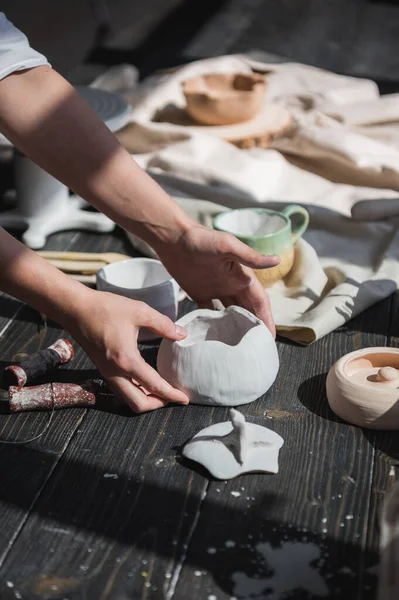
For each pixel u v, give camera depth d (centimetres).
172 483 110
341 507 105
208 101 210
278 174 199
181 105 230
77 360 139
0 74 124
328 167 203
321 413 124
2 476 112
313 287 156
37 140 129
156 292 143
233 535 101
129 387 120
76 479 112
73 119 128
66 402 125
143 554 99
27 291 119
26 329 150
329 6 389
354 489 108
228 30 355
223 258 132
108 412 125
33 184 183
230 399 124
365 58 312
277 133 211
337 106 228
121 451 117
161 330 121
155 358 139
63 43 392
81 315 118
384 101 231
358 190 191
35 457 116
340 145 199
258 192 192
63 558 99
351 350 141
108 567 97
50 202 186
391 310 154
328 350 141
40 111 127
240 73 220
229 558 98
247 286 136
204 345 124
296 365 137
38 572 97
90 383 127
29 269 118
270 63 285
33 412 125
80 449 117
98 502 107
